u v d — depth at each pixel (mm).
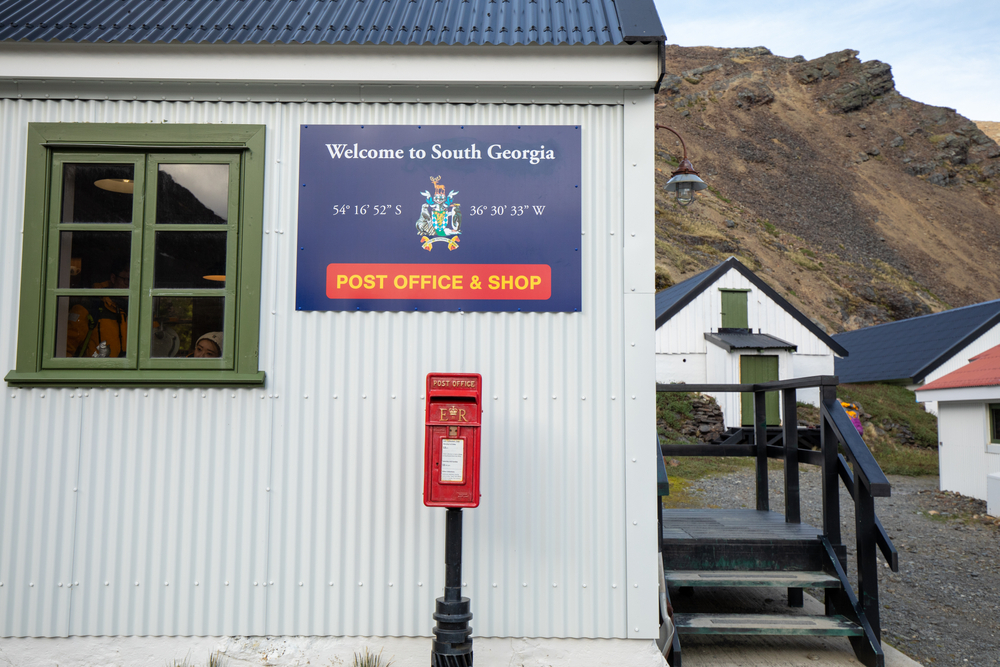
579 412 3664
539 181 3785
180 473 3586
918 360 23188
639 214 3744
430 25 3877
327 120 3809
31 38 3576
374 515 3602
